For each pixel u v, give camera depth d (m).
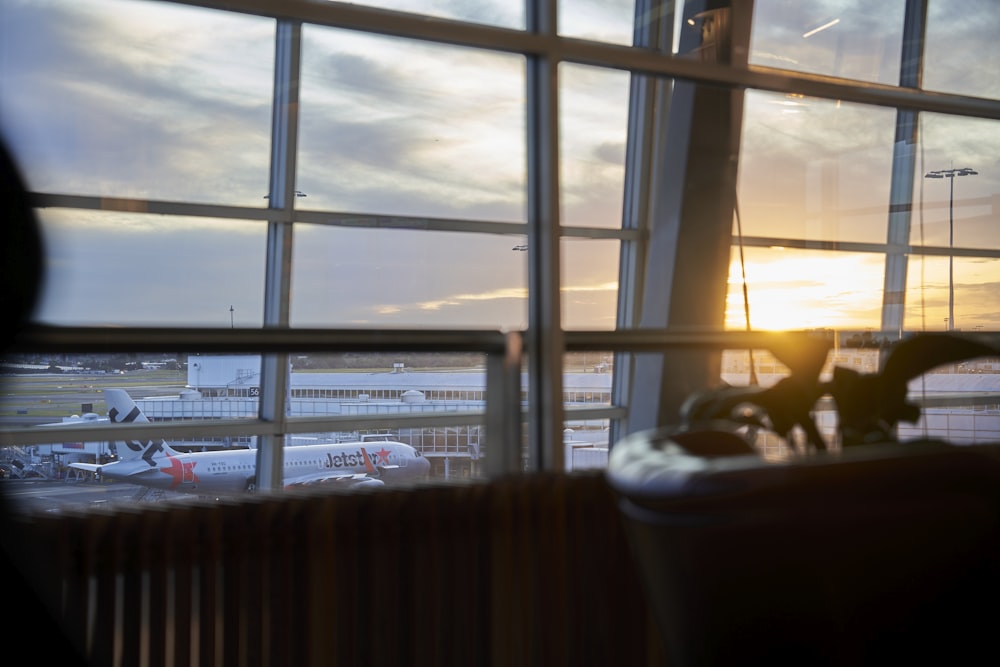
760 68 4.00
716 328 4.05
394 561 2.46
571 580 2.78
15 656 0.45
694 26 3.95
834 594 0.66
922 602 0.68
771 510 0.64
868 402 1.46
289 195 5.36
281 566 2.31
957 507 0.67
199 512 2.21
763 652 0.68
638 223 4.29
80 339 2.27
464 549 2.60
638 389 3.68
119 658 2.09
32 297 0.41
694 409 1.48
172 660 2.15
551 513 2.75
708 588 0.70
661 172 4.07
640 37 3.97
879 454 0.67
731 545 0.67
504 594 2.65
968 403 4.68
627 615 2.76
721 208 4.12
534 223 3.14
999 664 0.70
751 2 3.94
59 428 4.54
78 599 2.05
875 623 0.67
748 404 1.46
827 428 1.49
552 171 3.08
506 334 3.02
